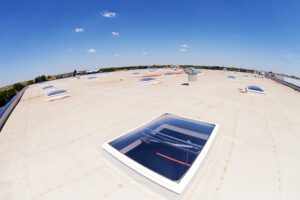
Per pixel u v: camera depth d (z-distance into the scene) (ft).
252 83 71.46
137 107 37.99
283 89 59.98
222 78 88.33
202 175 15.10
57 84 87.92
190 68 70.08
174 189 12.03
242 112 32.91
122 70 158.51
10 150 21.56
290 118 29.43
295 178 14.80
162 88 60.29
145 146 17.72
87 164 17.58
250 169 15.98
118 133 25.22
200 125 23.03
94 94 54.03
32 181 15.46
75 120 31.30
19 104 47.65
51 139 24.02
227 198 12.76
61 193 13.84
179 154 16.33
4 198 13.62
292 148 19.71
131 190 13.74
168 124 23.49
